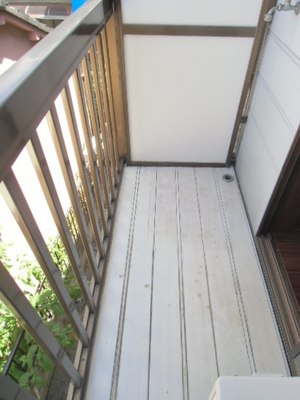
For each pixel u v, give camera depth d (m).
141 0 1.61
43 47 0.76
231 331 1.41
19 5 5.12
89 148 1.34
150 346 1.36
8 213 2.15
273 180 1.59
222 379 0.46
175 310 1.48
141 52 1.82
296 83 1.33
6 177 0.58
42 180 0.79
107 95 1.67
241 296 1.54
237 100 2.02
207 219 1.96
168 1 1.62
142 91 2.00
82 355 1.30
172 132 2.21
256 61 1.83
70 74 0.91
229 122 2.14
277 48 1.56
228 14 1.65
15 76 0.61
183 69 1.88
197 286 1.58
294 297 1.46
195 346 1.36
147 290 1.57
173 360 1.31
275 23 1.59
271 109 1.64
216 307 1.50
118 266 1.68
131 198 2.11
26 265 1.91
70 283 2.06
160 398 1.20
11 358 1.41
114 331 1.41
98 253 1.64
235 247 1.79
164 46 1.79
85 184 1.28
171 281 1.61
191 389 1.23
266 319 1.45
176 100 2.04
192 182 2.26
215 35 1.72
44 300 1.70
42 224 2.46
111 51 1.81
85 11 1.10
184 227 1.90
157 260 1.71
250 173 1.99
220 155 2.34
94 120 1.43
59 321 1.89
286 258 1.64
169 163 2.40
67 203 2.82
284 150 1.45
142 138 2.26
